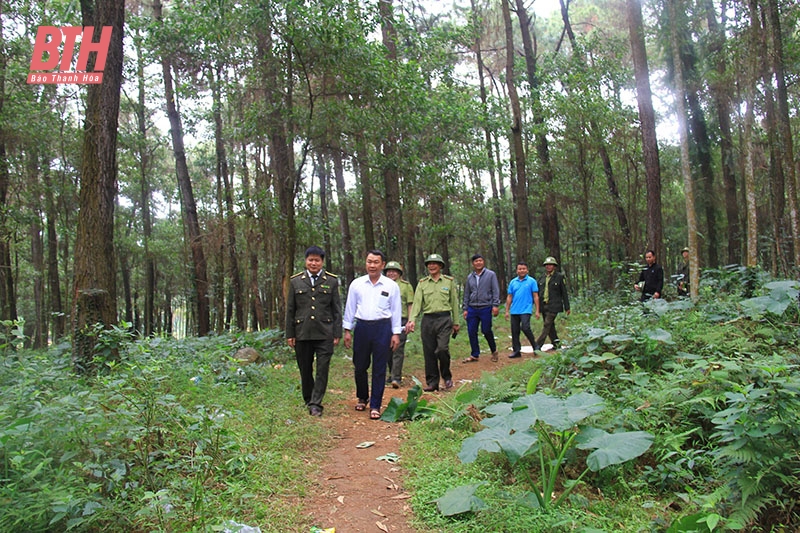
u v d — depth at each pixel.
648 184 13.45
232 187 20.73
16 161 15.35
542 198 20.02
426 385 7.64
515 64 21.20
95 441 3.50
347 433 5.41
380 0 11.12
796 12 11.79
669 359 5.79
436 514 3.46
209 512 3.30
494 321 15.50
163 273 37.62
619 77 18.41
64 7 12.62
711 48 15.85
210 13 9.57
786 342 6.00
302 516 3.49
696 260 9.42
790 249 13.16
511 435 3.41
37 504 2.79
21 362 4.78
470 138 16.23
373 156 12.68
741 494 3.27
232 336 9.96
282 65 10.29
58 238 25.98
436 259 7.61
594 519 3.32
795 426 3.29
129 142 19.86
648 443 3.42
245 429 4.84
